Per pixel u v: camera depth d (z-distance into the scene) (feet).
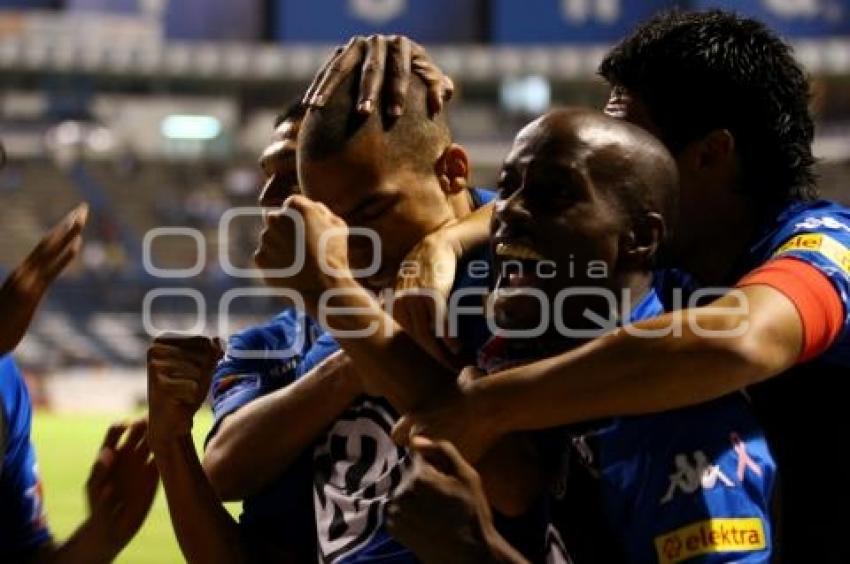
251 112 215.10
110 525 12.52
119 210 182.09
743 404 9.95
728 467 9.44
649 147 9.29
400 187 10.57
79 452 71.56
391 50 10.89
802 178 12.12
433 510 8.71
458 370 9.80
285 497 11.71
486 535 8.77
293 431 11.00
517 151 9.29
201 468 11.29
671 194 9.40
